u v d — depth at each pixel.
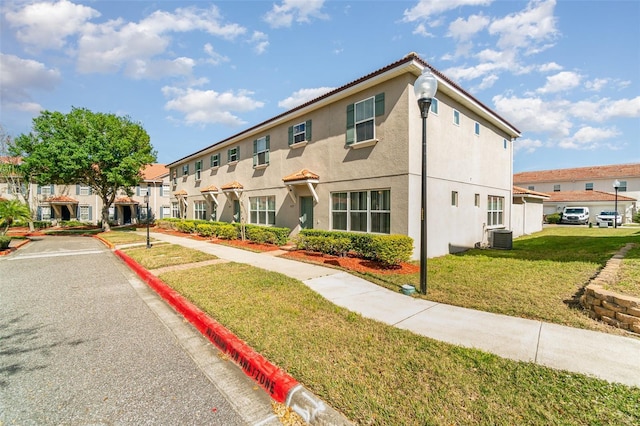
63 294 6.41
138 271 8.50
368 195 10.16
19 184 27.19
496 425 2.23
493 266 8.03
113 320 4.85
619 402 2.46
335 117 11.27
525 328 4.04
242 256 10.32
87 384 3.02
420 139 9.33
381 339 3.74
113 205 34.25
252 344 3.66
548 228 22.78
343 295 5.68
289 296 5.56
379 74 9.20
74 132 21.80
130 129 24.28
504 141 15.45
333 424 2.32
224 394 2.86
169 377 3.16
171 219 24.34
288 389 2.74
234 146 18.50
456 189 11.27
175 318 4.95
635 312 3.84
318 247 10.16
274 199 14.93
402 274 7.30
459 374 2.91
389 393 2.65
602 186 33.91
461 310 4.80
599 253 9.36
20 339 4.12
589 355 3.27
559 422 2.25
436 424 2.25
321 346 3.56
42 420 2.47
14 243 16.92
